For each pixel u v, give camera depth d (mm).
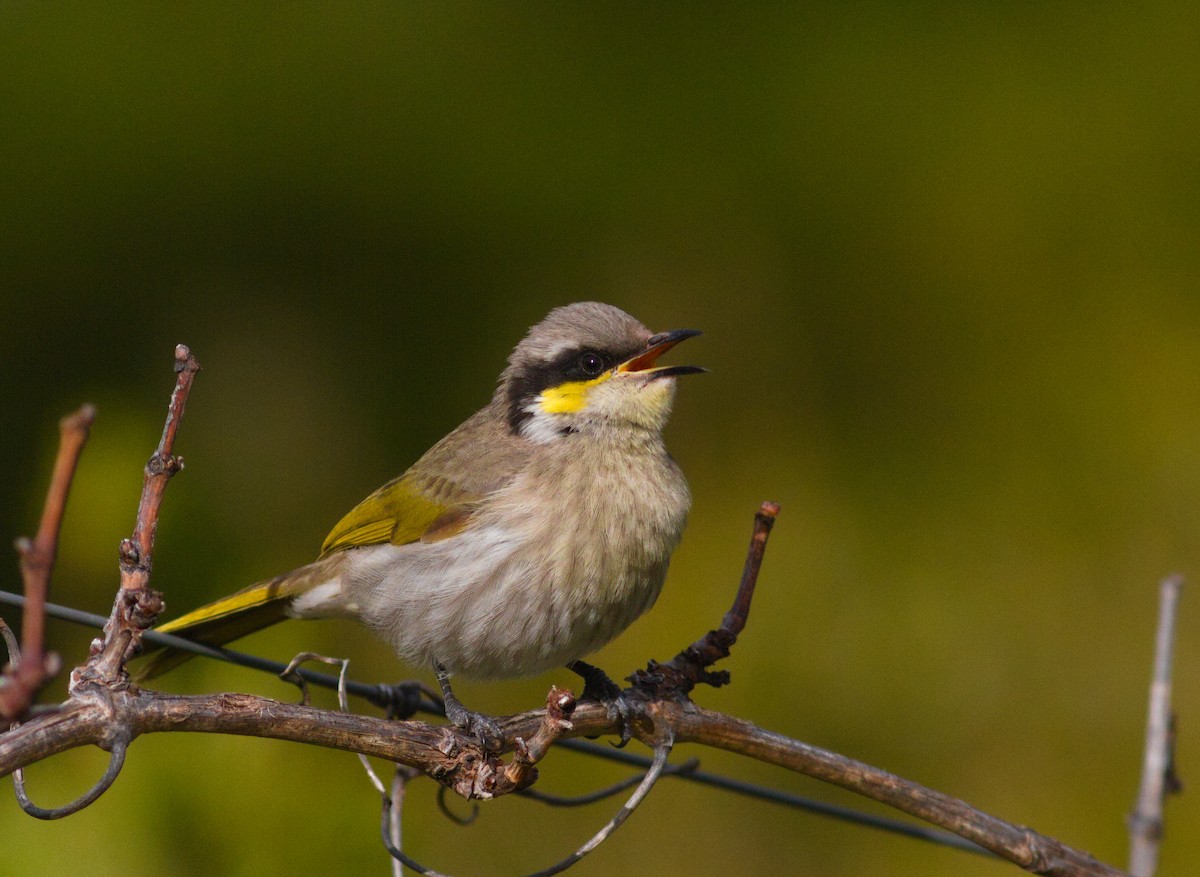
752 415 13695
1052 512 13180
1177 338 13250
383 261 13680
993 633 12828
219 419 12984
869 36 14008
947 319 13742
